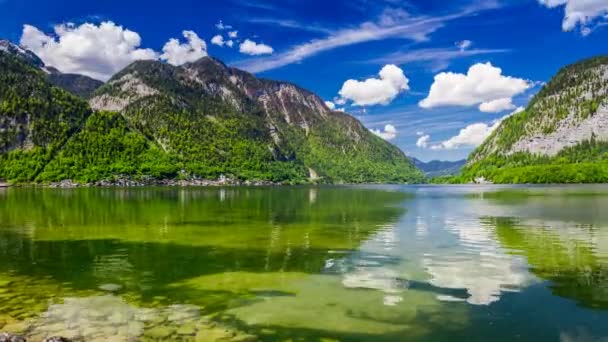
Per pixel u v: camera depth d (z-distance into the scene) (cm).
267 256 3319
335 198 12388
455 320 1884
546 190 16538
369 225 5234
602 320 1858
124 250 3609
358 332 1770
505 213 6531
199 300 2202
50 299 2214
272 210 7750
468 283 2459
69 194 15250
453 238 4081
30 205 9081
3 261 3166
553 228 4675
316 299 2205
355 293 2303
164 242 4012
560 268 2784
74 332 1744
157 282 2561
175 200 11269
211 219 6097
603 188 18412
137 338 1684
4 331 1750
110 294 2308
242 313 1998
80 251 3553
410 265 2939
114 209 7981
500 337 1705
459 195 13575
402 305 2097
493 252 3353
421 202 9838
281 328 1812
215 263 3073
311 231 4728
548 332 1741
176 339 1680
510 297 2188
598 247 3519
